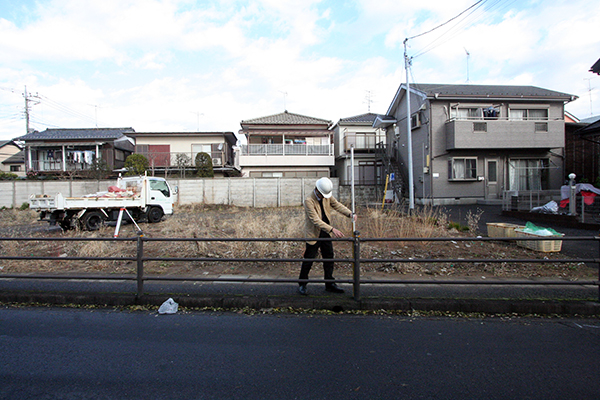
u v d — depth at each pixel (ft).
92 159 77.15
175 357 8.88
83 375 7.96
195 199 63.52
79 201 33.42
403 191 64.03
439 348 9.42
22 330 10.79
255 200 64.49
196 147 78.54
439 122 54.65
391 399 6.97
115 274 17.40
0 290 14.12
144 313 12.42
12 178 77.56
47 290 14.25
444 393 7.18
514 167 55.36
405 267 18.06
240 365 8.44
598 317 11.93
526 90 58.85
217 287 14.80
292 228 27.61
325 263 13.89
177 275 17.15
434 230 26.45
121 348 9.44
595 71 31.81
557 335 10.34
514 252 20.90
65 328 10.96
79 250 22.65
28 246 24.71
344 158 79.56
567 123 56.24
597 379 7.77
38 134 81.82
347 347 9.48
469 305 12.37
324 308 12.66
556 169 55.31
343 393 7.18
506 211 38.09
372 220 31.86
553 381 7.68
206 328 10.93
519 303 12.31
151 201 39.99
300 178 65.46
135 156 68.28
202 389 7.35
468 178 54.39
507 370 8.17
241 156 74.43
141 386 7.48
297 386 7.46
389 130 74.90
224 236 28.37
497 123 52.16
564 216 29.81
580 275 16.69
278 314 12.25
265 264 19.21
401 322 11.43
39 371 8.15
